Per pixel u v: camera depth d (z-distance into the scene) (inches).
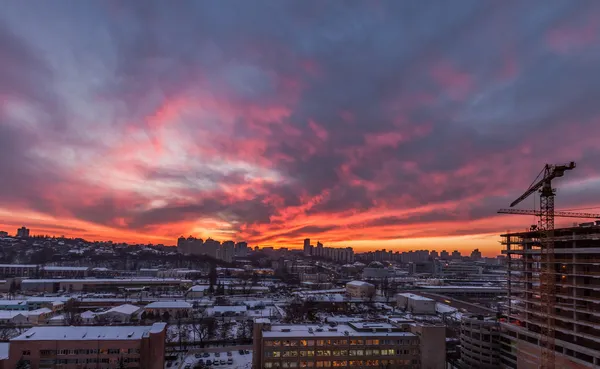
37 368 6953.7
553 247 6830.7
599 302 5915.4
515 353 7509.8
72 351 7057.1
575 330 6284.5
